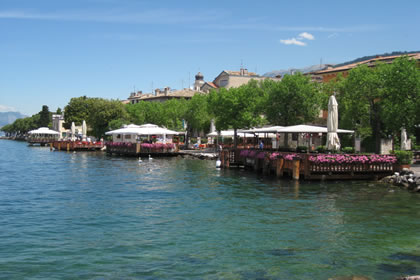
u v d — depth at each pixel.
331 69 68.75
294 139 48.72
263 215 17.09
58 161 50.31
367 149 43.88
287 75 48.00
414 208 18.50
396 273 10.38
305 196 21.89
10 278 9.97
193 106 72.25
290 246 12.62
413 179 24.50
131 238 13.48
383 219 16.34
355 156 27.45
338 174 27.50
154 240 13.24
